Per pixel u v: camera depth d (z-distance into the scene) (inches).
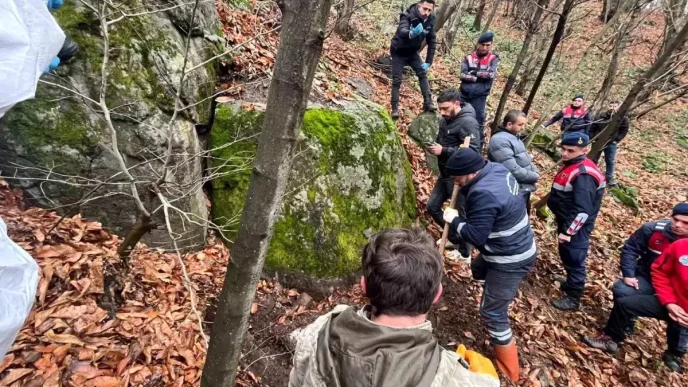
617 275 204.5
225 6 186.1
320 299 134.6
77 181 106.3
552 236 216.4
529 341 143.8
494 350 131.0
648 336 165.9
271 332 115.1
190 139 124.9
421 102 285.0
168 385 84.9
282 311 122.7
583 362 143.3
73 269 92.0
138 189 112.1
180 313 101.6
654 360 152.5
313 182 140.9
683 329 142.5
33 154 102.3
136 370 83.7
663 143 442.0
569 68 483.2
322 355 39.7
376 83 272.1
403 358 36.6
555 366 138.0
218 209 137.7
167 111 118.7
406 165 183.2
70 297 88.0
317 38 38.3
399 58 229.6
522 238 113.6
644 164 387.9
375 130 163.9
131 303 97.1
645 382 143.0
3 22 42.3
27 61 44.1
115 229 113.9
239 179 137.3
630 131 461.7
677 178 367.9
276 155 42.1
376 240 44.9
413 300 40.3
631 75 431.5
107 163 109.4
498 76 466.3
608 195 293.4
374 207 155.9
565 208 155.6
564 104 422.6
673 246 133.1
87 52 105.2
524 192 153.3
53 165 104.2
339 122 153.6
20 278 47.9
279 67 39.4
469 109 162.6
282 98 40.1
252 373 102.7
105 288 93.4
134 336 89.7
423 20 221.0
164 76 118.6
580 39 519.8
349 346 38.4
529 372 131.6
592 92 440.5
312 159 142.0
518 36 547.5
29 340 78.5
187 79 125.3
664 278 136.6
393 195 166.9
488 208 108.6
